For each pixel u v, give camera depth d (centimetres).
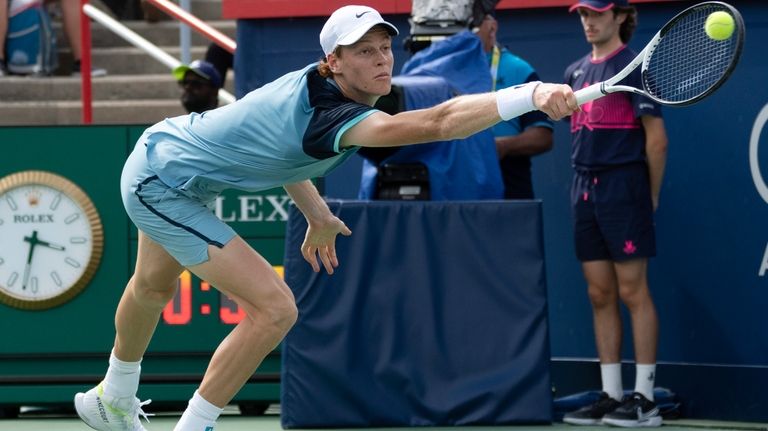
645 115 2211
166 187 1647
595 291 2294
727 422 2355
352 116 1477
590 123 2253
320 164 1599
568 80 2325
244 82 2756
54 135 2394
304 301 2150
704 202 2406
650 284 2461
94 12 3114
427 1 2323
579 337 2545
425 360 2155
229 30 3888
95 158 2394
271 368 2397
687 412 2419
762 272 2352
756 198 2356
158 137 1659
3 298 2397
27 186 2394
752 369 2341
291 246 2153
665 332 2452
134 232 2397
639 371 2248
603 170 2245
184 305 2398
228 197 2400
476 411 2147
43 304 2397
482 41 2423
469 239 2156
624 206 2236
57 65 3812
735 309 2378
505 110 1371
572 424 2250
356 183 2698
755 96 2358
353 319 2150
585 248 2292
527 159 2483
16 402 2403
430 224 2162
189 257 1639
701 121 2405
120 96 3700
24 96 3672
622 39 2298
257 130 1573
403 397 2155
